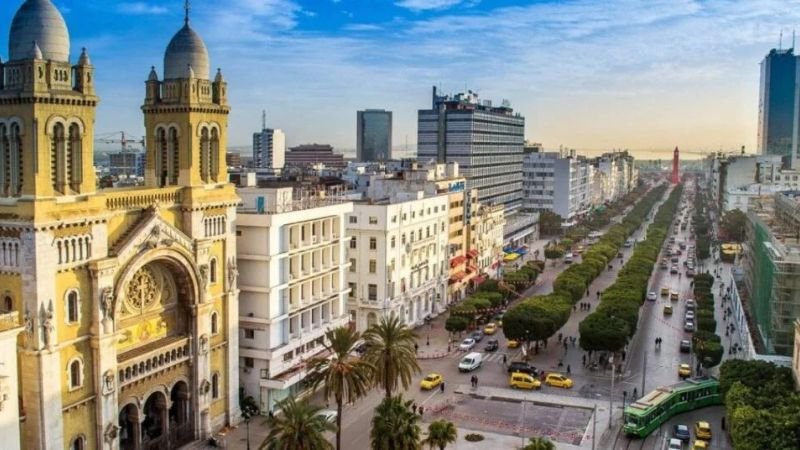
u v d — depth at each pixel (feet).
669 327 512.63
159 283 281.95
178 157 287.48
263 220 319.27
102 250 247.50
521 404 352.69
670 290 638.53
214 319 305.12
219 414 309.83
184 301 290.97
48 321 227.81
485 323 505.66
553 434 314.76
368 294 460.14
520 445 301.63
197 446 291.38
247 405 324.60
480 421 329.31
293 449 206.28
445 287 565.53
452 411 341.62
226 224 305.32
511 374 395.75
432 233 537.24
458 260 596.70
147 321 276.62
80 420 243.81
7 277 230.48
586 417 336.49
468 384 380.78
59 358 234.79
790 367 330.95
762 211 594.65
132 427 271.08
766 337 407.03
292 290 346.33
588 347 404.16
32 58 222.69
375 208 452.35
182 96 283.59
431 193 560.61
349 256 460.55
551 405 352.08
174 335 289.12
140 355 265.75
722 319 540.11
